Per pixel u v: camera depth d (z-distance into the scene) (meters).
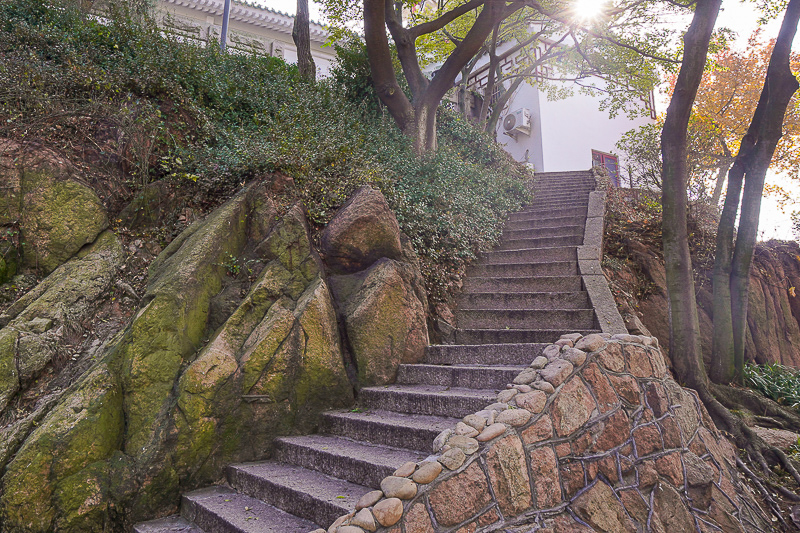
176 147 5.44
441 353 4.83
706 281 7.31
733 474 4.30
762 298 7.52
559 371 3.36
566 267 6.41
